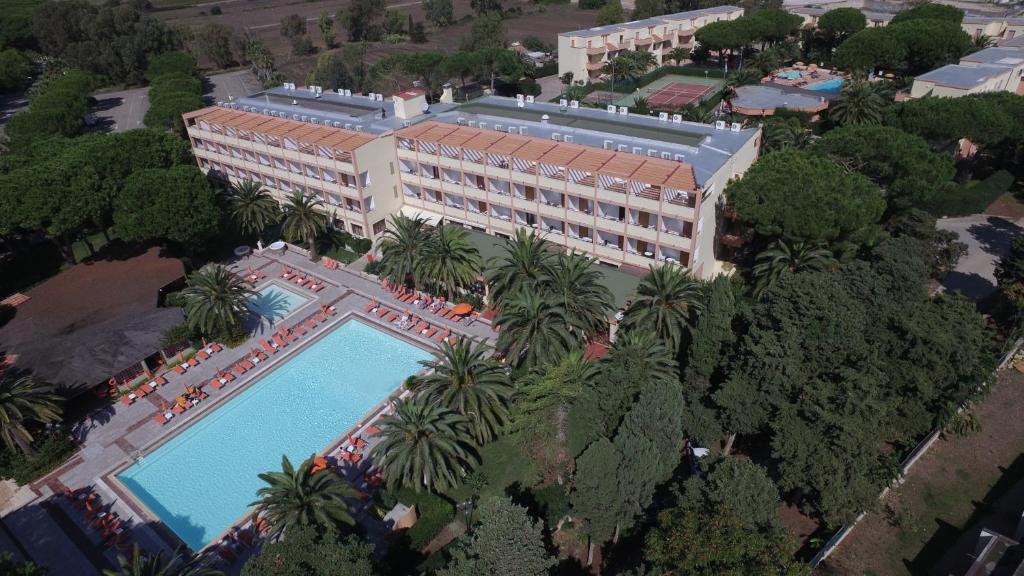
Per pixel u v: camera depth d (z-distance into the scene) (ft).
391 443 135.85
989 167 273.75
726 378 146.10
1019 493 133.18
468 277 200.03
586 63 453.99
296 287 228.02
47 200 213.05
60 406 169.17
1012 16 502.79
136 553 106.93
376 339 200.44
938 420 139.03
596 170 194.59
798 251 179.42
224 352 196.24
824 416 116.57
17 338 189.67
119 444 162.30
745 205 184.34
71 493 147.74
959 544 123.34
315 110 279.49
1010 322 177.17
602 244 205.46
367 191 236.63
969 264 215.51
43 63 553.64
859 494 116.16
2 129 412.77
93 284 217.77
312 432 165.99
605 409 135.95
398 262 206.49
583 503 118.42
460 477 142.72
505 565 100.99
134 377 185.57
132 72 520.42
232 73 558.97
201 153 288.10
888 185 206.49
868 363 127.75
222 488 150.61
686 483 113.70
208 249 254.47
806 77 432.66
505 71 434.71
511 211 221.46
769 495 109.19
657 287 163.63
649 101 404.16
